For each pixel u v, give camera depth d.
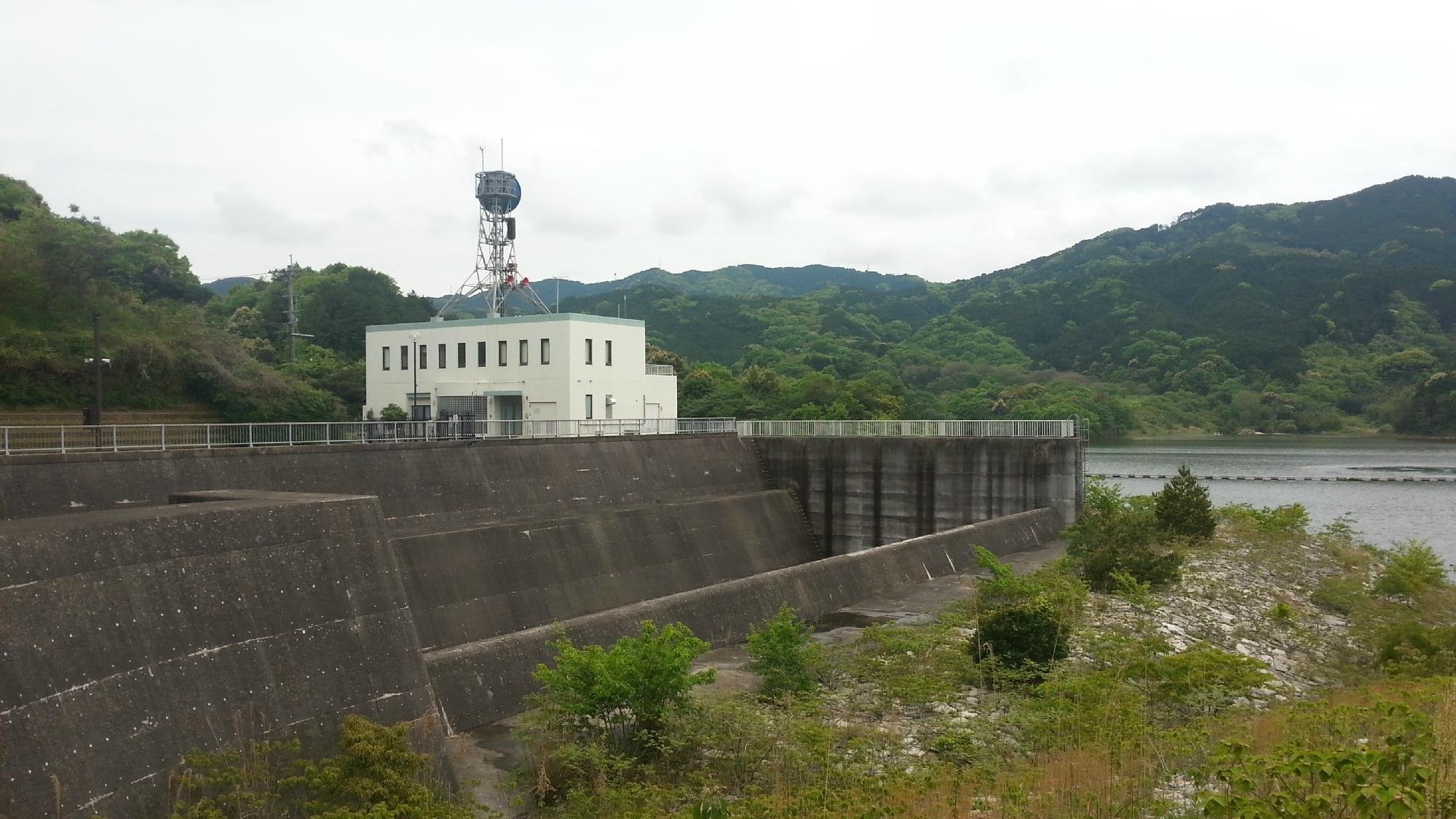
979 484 49.25
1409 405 142.62
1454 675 23.23
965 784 15.68
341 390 70.38
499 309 70.31
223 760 15.08
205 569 16.52
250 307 99.94
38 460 25.80
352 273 99.88
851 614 30.28
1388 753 11.38
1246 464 111.50
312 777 15.38
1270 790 12.06
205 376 58.06
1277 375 161.50
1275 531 45.22
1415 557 39.38
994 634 23.22
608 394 55.66
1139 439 141.88
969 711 20.42
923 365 155.12
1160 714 19.78
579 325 53.50
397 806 14.80
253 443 36.16
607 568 40.12
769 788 16.41
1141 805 13.30
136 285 87.19
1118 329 186.62
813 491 53.66
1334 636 30.61
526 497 40.66
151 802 14.23
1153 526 39.56
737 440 54.75
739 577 46.66
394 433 43.88
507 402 55.19
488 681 21.50
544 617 36.25
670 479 49.00
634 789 16.03
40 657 13.67
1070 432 49.09
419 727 18.88
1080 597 28.45
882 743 18.03
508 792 17.45
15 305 55.12
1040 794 14.57
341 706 17.70
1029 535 43.28
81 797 13.40
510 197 70.62
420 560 33.25
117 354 53.97
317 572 18.36
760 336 181.00
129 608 15.15
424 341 58.06
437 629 32.59
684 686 18.62
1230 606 31.81
